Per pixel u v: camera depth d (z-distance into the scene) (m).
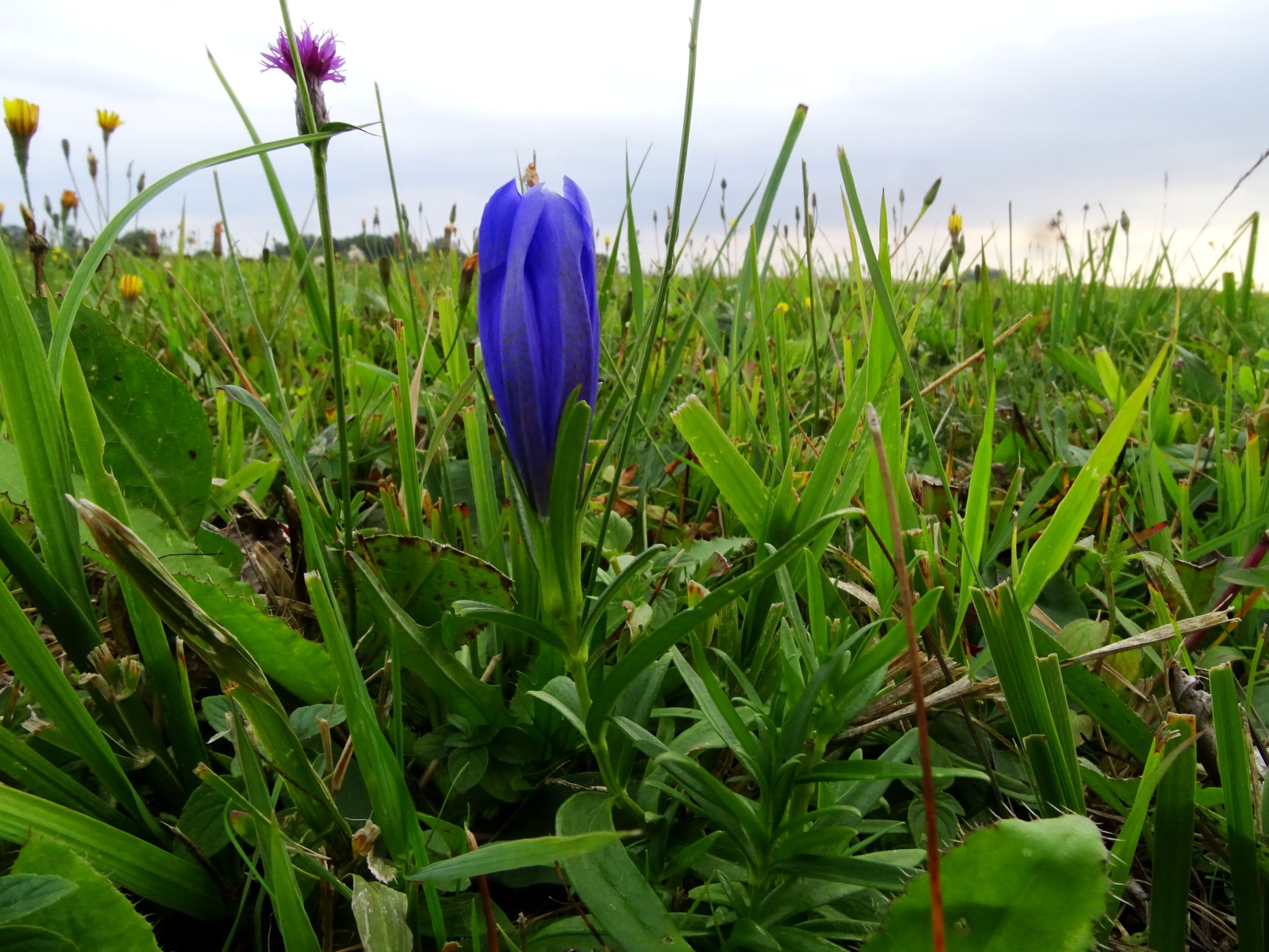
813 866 0.12
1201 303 0.55
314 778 0.13
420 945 0.13
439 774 0.17
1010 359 0.51
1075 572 0.25
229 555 0.21
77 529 0.15
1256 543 0.24
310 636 0.20
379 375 0.33
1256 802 0.14
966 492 0.29
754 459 0.28
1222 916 0.15
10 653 0.13
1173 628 0.17
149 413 0.19
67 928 0.11
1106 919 0.11
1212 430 0.34
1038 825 0.11
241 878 0.14
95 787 0.15
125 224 0.14
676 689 0.18
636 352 0.25
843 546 0.25
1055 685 0.15
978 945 0.11
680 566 0.21
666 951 0.11
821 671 0.12
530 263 0.11
